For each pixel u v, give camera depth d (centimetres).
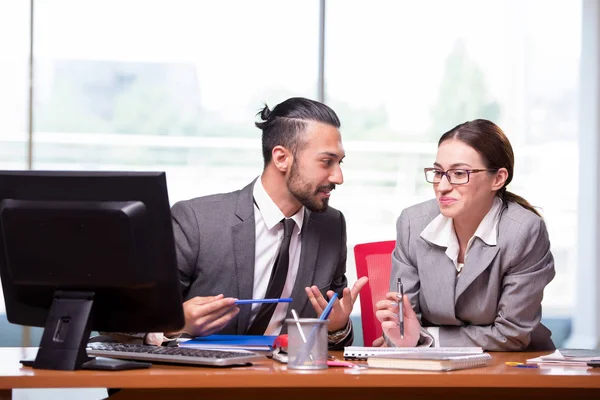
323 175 263
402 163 525
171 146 502
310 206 265
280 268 267
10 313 214
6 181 204
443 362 195
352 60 519
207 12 504
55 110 496
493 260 260
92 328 201
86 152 498
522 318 258
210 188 505
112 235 195
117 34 498
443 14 526
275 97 510
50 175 201
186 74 503
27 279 204
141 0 499
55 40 495
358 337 504
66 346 196
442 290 265
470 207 258
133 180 196
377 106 522
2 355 230
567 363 217
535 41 536
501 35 531
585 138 541
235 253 269
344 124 520
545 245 266
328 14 516
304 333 196
